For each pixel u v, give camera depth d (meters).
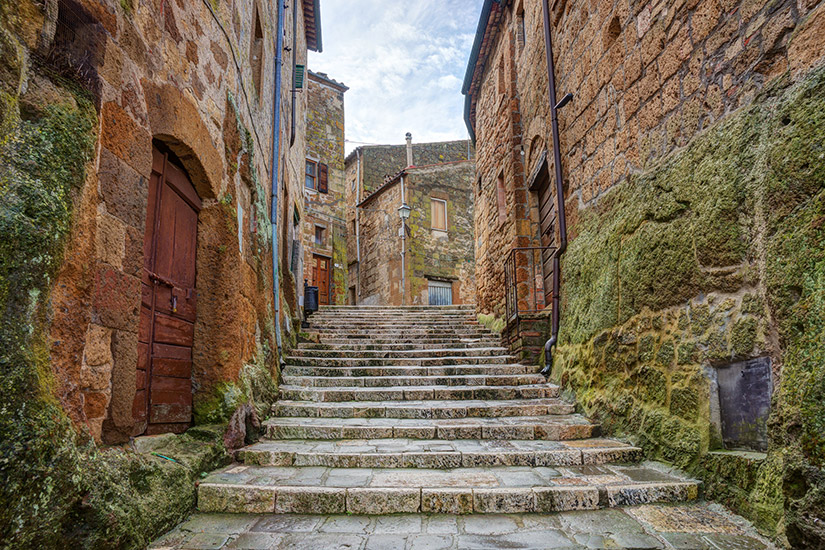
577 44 5.62
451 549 2.47
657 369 3.78
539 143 7.23
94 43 2.33
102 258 2.41
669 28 3.83
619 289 4.41
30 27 1.92
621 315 4.36
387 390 5.60
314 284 17.67
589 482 3.25
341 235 18.62
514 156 8.26
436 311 11.86
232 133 4.45
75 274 2.08
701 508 2.96
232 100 4.47
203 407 3.82
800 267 2.35
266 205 6.42
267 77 6.69
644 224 4.05
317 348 7.71
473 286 19.30
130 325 2.68
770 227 2.59
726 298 3.10
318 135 18.48
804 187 2.38
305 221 17.66
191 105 3.50
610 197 4.74
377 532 2.71
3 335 1.65
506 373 6.45
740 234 2.95
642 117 4.20
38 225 1.80
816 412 2.12
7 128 1.77
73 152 2.04
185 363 3.73
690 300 3.43
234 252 4.18
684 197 3.51
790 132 2.51
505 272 7.92
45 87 1.98
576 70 5.64
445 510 3.02
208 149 3.83
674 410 3.55
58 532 1.77
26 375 1.69
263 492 3.05
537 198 7.99
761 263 2.75
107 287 2.45
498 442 4.27
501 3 8.76
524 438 4.43
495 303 9.27
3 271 1.67
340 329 9.58
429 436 4.45
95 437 2.34
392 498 3.04
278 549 2.46
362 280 21.03
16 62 1.82
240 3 4.87
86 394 2.29
